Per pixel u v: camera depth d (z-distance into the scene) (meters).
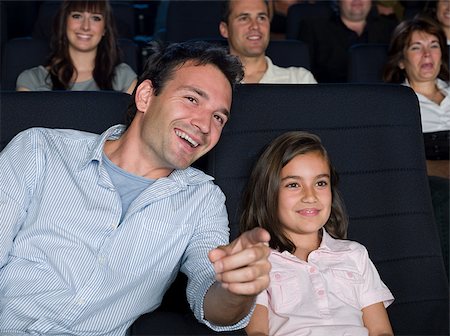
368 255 2.27
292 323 2.08
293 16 5.02
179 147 1.93
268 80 3.72
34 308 1.88
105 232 1.93
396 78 3.88
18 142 2.02
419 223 2.33
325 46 4.78
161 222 1.96
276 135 2.28
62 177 1.98
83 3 3.68
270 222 2.21
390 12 5.22
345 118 2.33
